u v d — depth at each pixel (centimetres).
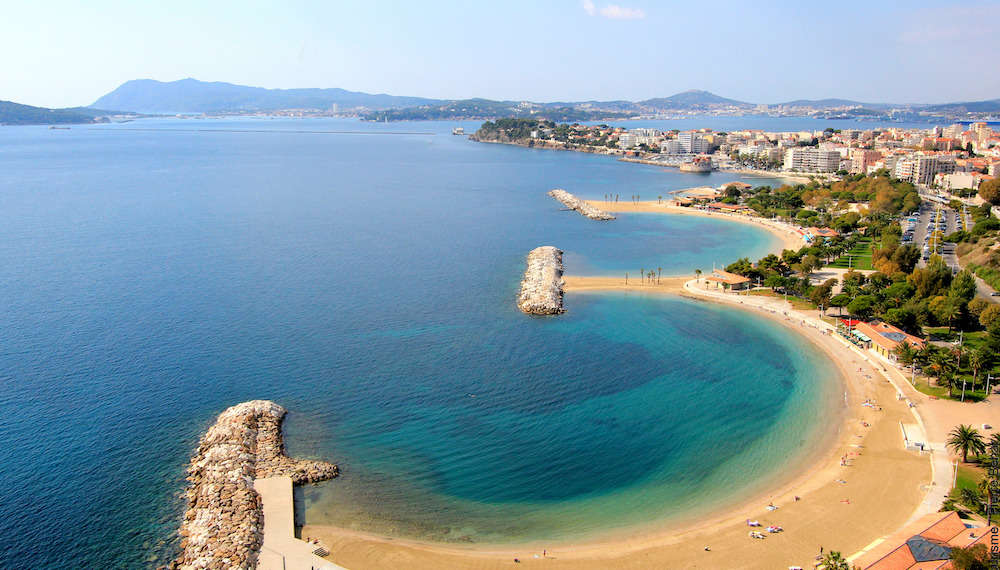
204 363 17612
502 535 11269
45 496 12044
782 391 16362
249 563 10231
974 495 11462
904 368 17288
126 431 14188
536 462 13412
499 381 16862
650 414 15300
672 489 12562
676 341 19588
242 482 12119
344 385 16488
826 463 13212
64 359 17725
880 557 9938
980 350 16238
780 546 10862
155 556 10594
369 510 11838
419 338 19612
